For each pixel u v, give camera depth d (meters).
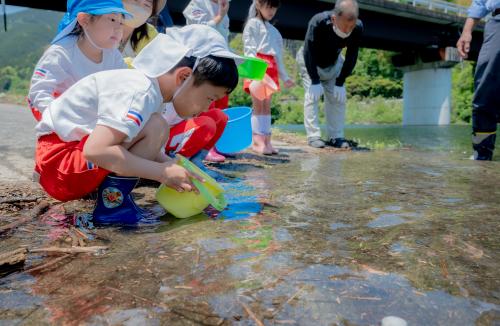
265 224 1.68
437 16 19.81
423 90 23.56
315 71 5.00
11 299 1.04
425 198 2.20
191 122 2.65
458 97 28.62
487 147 4.07
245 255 1.31
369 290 1.07
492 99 3.95
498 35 3.79
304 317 0.94
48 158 1.82
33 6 12.47
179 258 1.29
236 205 2.04
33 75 2.13
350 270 1.19
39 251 1.38
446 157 4.33
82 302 1.02
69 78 2.20
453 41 21.69
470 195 2.29
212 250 1.36
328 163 3.73
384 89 37.62
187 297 1.03
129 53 2.93
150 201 2.19
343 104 5.31
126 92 1.66
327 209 1.94
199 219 1.78
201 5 3.93
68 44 2.16
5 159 3.36
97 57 2.25
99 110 1.66
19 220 1.78
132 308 0.98
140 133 1.75
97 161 1.65
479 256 1.32
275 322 0.92
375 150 5.18
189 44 1.77
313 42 4.83
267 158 4.02
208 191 1.80
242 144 3.51
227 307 0.98
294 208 1.97
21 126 5.66
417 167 3.48
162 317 0.94
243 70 2.66
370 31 19.22
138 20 2.71
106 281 1.14
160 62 1.72
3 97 14.19
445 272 1.19
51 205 2.08
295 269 1.19
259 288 1.08
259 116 4.27
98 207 1.81
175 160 1.82
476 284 1.11
